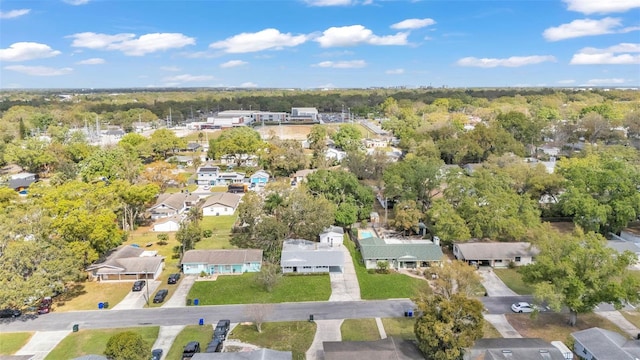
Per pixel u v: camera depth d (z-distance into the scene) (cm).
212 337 4722
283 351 4275
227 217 9088
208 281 6166
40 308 5272
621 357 3825
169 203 9219
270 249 6856
